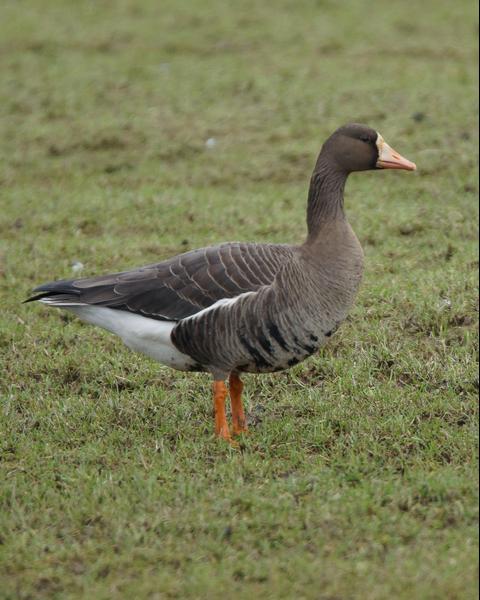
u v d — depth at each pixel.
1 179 20.75
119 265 15.95
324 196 10.88
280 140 21.83
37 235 17.64
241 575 8.48
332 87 24.72
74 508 9.53
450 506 9.25
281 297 10.20
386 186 19.25
